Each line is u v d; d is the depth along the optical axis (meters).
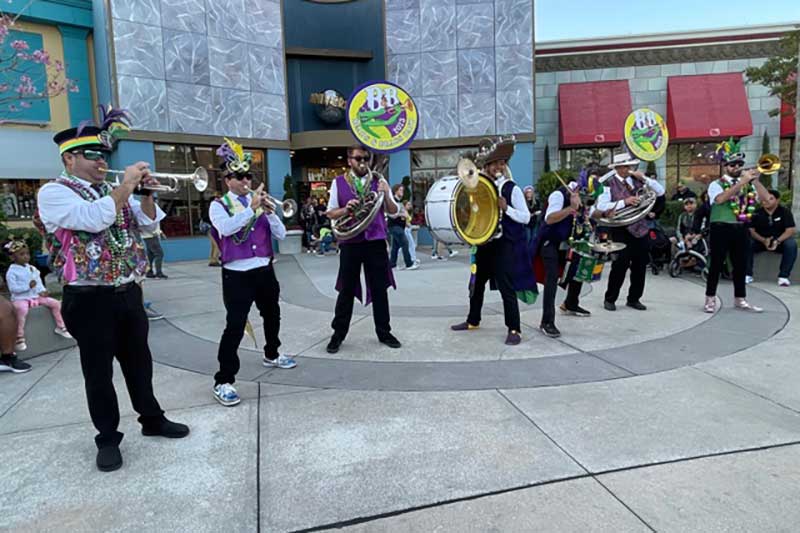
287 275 10.34
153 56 13.67
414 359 4.82
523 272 5.24
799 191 9.53
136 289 3.20
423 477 2.84
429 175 16.88
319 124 18.00
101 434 3.05
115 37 13.12
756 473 2.80
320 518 2.51
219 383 3.95
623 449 3.09
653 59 18.31
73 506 2.66
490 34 16.00
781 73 15.65
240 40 15.10
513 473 2.86
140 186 3.09
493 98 16.17
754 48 18.06
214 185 15.09
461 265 11.23
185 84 14.19
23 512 2.62
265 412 3.73
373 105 4.89
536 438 3.25
